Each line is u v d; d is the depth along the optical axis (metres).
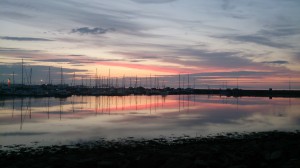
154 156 17.44
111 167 16.50
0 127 39.62
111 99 111.75
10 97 102.62
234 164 16.05
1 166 18.25
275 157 16.56
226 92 148.88
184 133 34.50
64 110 64.62
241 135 32.09
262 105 83.31
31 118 50.16
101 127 39.53
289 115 56.62
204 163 15.41
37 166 17.19
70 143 28.17
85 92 129.50
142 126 40.50
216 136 31.78
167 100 108.50
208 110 67.12
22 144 27.94
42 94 108.50
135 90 150.38
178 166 15.23
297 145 19.86
